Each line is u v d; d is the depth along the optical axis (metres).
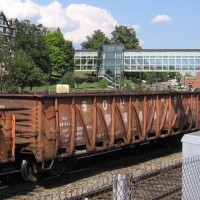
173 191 10.12
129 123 17.28
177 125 21.22
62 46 109.94
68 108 14.25
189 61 104.81
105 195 9.80
